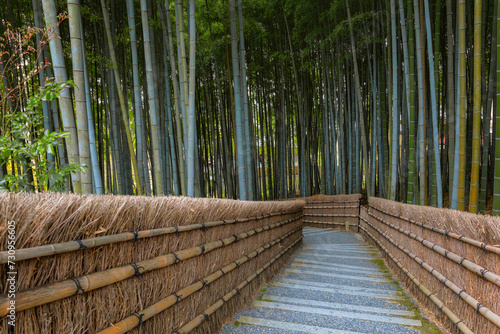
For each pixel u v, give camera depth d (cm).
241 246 230
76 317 93
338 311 213
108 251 106
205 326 168
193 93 296
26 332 78
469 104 458
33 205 82
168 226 141
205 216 176
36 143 173
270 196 784
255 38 653
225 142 681
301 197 756
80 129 194
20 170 289
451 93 379
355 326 191
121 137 539
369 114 661
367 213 505
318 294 248
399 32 505
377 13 493
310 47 569
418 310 216
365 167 573
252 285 247
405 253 270
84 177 195
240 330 186
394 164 461
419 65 365
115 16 474
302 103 746
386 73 568
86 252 97
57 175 179
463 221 167
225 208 198
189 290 150
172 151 479
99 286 98
